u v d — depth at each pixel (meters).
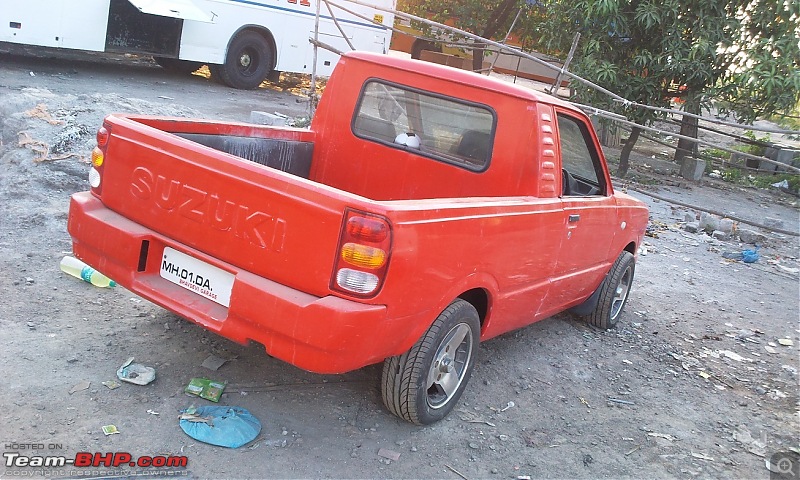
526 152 4.38
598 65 14.21
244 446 3.51
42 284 4.80
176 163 3.55
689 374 5.64
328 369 3.23
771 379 5.84
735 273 9.16
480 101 4.51
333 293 3.20
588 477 3.87
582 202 4.89
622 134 20.08
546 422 4.41
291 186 3.23
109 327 4.41
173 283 3.66
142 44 14.35
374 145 4.91
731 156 18.91
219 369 4.16
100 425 3.44
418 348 3.71
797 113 17.77
